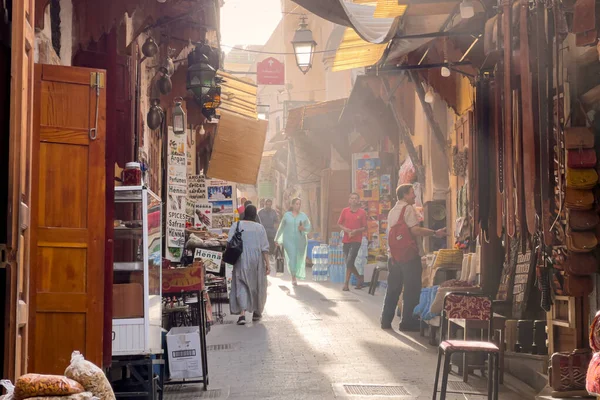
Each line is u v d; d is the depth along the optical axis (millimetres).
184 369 8797
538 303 9641
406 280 13367
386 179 24156
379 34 9320
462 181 14102
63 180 5859
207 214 19031
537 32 7133
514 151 7672
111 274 6340
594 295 7809
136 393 6988
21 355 5094
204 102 13078
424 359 10703
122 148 9352
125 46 9312
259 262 14586
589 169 7398
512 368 9445
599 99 7383
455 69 10625
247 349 11586
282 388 8836
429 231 13320
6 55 5023
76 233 5855
